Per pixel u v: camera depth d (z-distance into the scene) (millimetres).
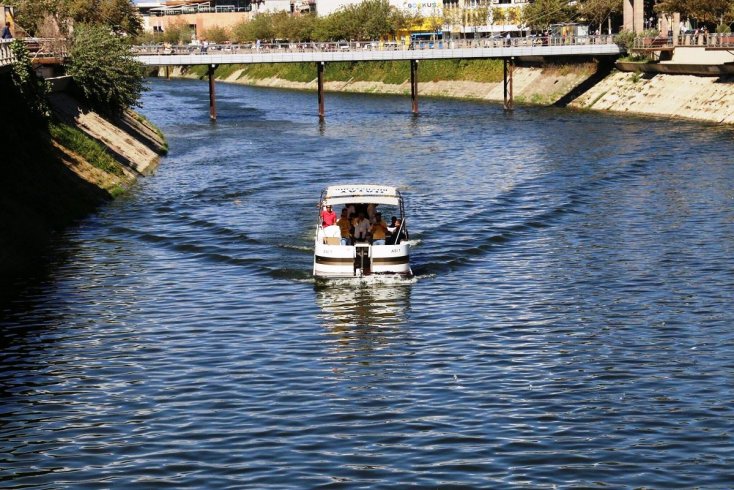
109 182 66562
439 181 71312
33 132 61938
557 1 169250
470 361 34469
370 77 188125
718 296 41562
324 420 29562
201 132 108875
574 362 34156
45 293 42844
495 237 52781
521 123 112438
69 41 87812
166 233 53938
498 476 25922
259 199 63688
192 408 30594
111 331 37938
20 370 33875
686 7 126312
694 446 27594
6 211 50906
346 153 87812
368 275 44375
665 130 98938
